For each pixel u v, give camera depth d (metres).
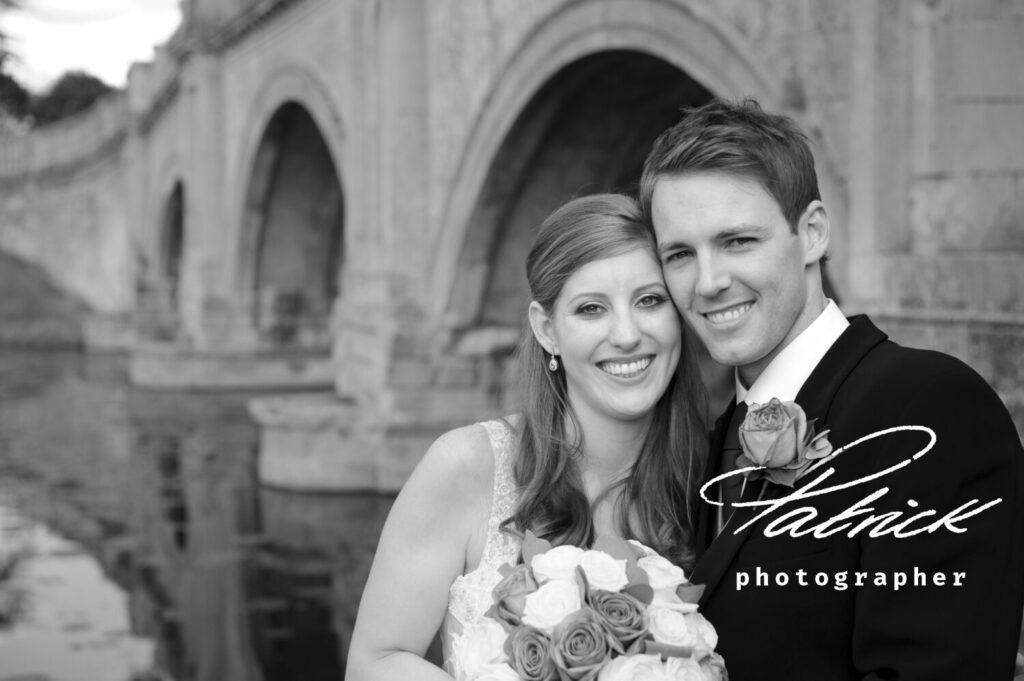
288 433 12.62
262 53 19.95
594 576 1.89
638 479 2.38
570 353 2.28
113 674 6.69
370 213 13.45
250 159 21.25
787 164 1.99
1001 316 4.65
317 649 7.14
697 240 2.01
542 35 9.90
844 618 1.87
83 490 13.48
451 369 12.12
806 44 6.36
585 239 2.22
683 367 2.40
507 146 10.99
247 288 23.58
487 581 2.21
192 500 12.54
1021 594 1.76
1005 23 5.12
